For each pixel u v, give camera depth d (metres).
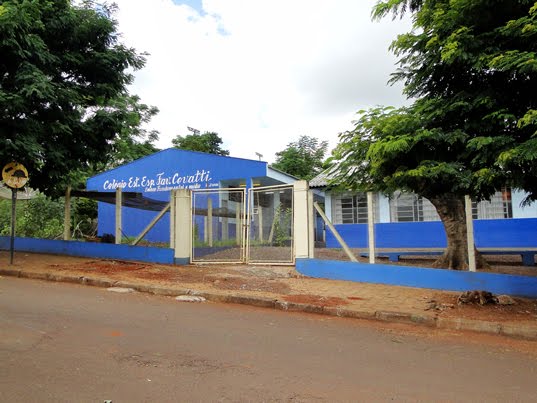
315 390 3.84
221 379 4.01
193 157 20.47
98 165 15.29
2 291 7.73
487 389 4.01
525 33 5.82
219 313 6.95
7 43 9.56
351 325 6.55
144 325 5.86
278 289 8.73
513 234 15.11
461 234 10.18
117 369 4.15
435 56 6.82
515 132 6.42
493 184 6.66
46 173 12.06
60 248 13.58
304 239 11.01
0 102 9.66
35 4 9.96
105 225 21.66
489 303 7.46
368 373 4.36
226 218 13.47
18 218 18.47
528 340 5.96
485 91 6.57
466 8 6.27
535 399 3.78
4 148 10.17
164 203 14.61
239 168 19.53
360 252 14.84
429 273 9.09
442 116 6.91
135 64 12.81
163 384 3.83
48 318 5.91
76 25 11.69
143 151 31.00
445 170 6.66
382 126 7.46
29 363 4.19
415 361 4.84
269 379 4.07
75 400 3.42
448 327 6.49
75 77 12.46
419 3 7.35
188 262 12.00
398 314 6.84
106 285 8.89
